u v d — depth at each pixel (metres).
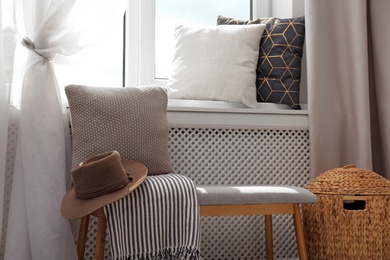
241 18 2.56
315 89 2.14
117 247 1.45
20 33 1.81
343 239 1.72
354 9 2.16
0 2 1.68
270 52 2.24
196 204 1.48
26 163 1.69
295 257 2.18
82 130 1.69
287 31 2.26
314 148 2.12
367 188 1.72
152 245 1.45
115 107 1.72
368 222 1.71
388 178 2.17
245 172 2.12
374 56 2.22
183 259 1.43
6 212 1.80
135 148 1.72
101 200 1.45
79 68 2.06
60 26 1.81
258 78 2.25
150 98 1.81
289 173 2.16
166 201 1.47
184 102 2.15
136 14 2.39
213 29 2.23
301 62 2.39
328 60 2.18
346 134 2.19
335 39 2.20
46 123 1.73
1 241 1.76
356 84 2.15
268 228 1.90
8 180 1.81
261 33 2.24
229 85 2.13
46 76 1.79
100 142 1.69
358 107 2.14
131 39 2.38
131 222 1.46
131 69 2.37
